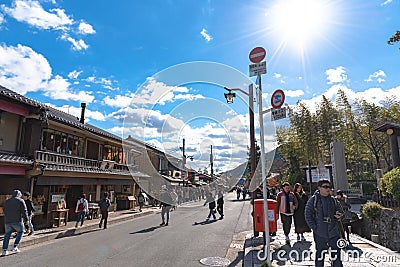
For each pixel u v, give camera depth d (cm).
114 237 1058
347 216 846
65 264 682
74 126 1598
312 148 3428
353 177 3416
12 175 1240
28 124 1324
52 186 1554
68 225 1362
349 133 3719
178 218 1652
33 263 698
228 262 681
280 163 3469
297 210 839
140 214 1928
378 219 1132
